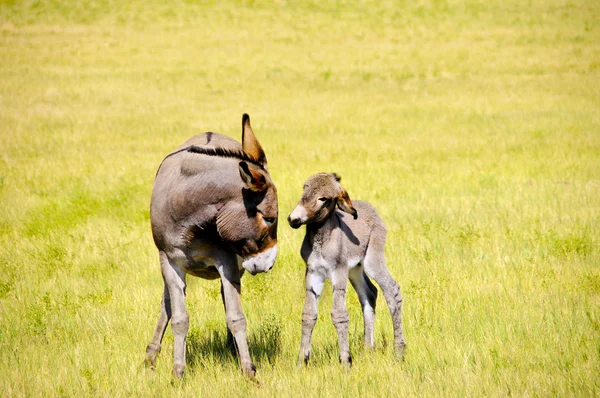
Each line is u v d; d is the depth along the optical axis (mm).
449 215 49969
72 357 29625
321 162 69875
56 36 174625
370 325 30250
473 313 32656
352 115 101750
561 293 34750
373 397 25062
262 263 26312
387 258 41125
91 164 70750
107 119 100062
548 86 119812
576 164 64750
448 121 94750
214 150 26500
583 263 39156
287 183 59500
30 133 88438
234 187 25766
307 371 27188
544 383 25281
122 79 134000
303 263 40656
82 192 58469
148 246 45094
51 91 120938
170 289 27250
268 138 84500
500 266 39000
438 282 37062
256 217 25797
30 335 32250
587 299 33938
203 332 32594
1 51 156750
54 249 42938
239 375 26781
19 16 192250
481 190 56812
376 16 199000
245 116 27719
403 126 91812
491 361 27406
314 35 179500
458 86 125188
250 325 33000
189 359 29750
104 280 39531
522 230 45719
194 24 189750
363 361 28641
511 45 161875
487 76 132875
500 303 33812
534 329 30250
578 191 54844
